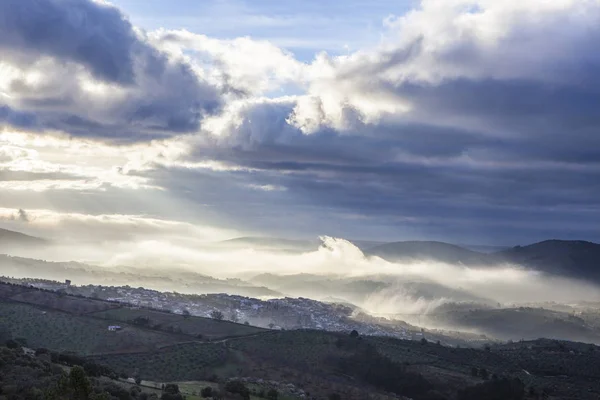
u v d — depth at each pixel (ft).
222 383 634.43
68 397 360.07
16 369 457.68
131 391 490.08
